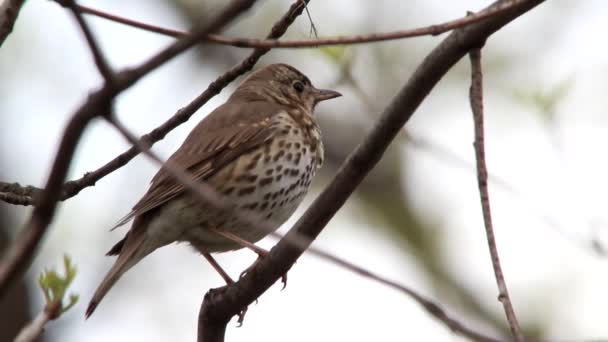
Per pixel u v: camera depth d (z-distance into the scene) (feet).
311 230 29.25
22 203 30.55
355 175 28.43
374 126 27.76
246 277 32.24
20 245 15.10
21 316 49.62
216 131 40.19
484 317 61.57
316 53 36.58
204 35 16.24
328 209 28.84
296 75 46.32
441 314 18.20
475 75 28.14
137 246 37.86
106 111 16.21
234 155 39.47
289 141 40.42
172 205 37.86
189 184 19.25
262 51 30.07
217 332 33.73
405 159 65.36
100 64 15.90
